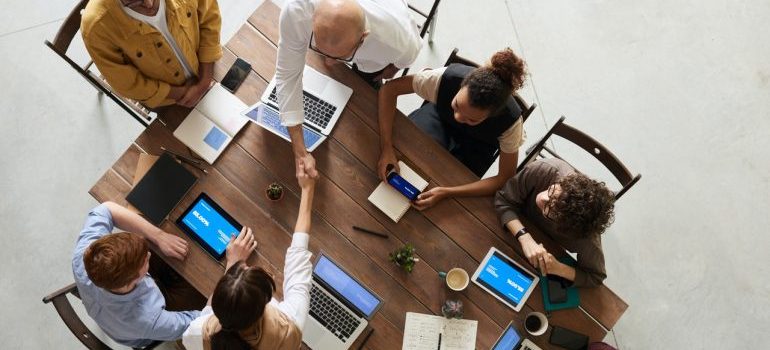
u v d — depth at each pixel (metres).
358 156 2.03
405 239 1.97
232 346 1.42
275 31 2.15
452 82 1.95
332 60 2.11
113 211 1.84
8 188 2.74
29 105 2.85
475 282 1.95
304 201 1.90
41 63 2.91
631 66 3.15
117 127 2.85
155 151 1.99
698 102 3.11
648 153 3.01
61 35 2.02
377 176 2.02
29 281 2.62
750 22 3.22
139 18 1.75
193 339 1.60
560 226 1.68
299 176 1.93
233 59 2.11
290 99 1.90
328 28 1.61
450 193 2.01
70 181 2.77
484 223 2.02
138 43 1.82
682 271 2.83
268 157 2.00
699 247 2.87
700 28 3.22
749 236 2.89
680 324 2.75
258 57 2.11
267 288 1.39
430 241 1.98
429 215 2.01
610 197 1.67
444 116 2.21
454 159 2.07
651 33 3.21
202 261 1.89
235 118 2.03
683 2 3.23
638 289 2.79
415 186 2.00
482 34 3.16
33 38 2.95
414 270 1.94
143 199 1.92
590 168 2.97
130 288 1.66
